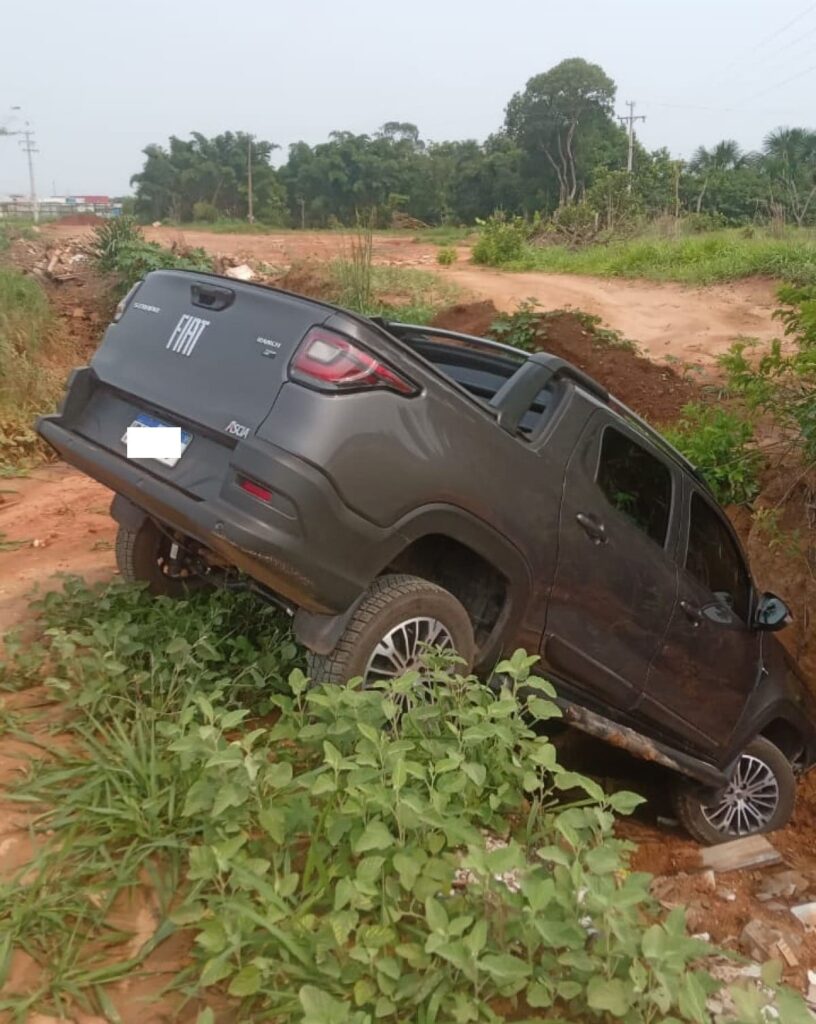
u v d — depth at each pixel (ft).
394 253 96.73
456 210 291.17
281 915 8.46
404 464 11.68
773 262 66.90
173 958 8.74
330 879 9.25
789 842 18.81
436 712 10.83
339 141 278.67
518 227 93.09
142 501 12.53
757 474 26.27
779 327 51.90
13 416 31.45
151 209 284.20
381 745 9.58
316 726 10.15
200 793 9.47
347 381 11.33
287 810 9.41
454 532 12.34
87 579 18.29
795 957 11.36
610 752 19.88
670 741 16.78
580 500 13.93
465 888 9.67
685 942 7.84
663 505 15.70
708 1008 9.08
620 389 35.17
